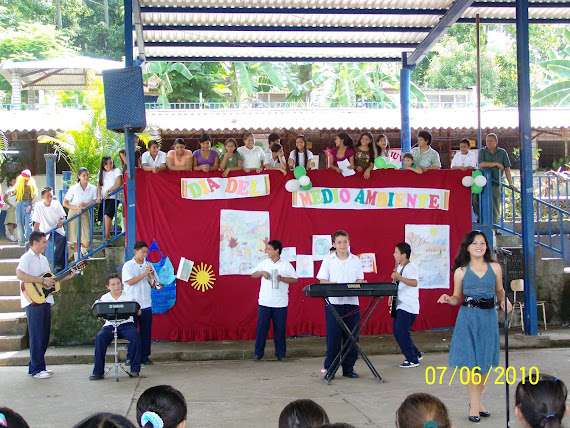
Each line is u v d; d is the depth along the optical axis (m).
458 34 30.36
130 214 9.66
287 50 13.16
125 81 9.23
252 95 25.53
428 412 2.70
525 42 10.12
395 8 11.28
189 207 10.05
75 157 13.07
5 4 33.00
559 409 2.81
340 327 7.94
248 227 10.14
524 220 10.05
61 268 10.11
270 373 8.27
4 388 7.52
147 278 8.88
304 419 2.73
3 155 16.61
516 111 18.91
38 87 21.25
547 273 11.06
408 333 8.44
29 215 11.80
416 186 10.52
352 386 7.49
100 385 7.66
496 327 6.07
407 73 13.29
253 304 10.07
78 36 34.19
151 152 10.98
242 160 10.52
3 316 9.75
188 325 9.95
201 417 6.27
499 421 6.00
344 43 12.76
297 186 10.05
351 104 25.12
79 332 9.84
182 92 26.31
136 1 10.22
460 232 10.64
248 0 10.79
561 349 9.57
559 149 19.81
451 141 18.25
